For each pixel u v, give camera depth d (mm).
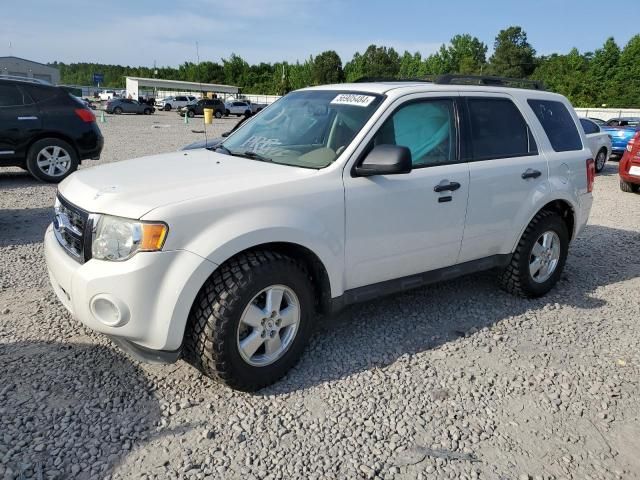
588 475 2668
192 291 2836
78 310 2885
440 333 4105
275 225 3039
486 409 3162
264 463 2631
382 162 3334
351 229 3432
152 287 2768
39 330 3818
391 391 3293
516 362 3729
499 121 4438
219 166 3520
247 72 99875
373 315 4367
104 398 3055
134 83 63156
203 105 43875
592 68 71188
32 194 8469
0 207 7520
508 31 97375
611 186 12109
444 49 96938
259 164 3564
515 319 4430
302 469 2604
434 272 4086
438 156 3959
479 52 100062
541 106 4871
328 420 2988
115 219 2822
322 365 3555
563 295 5055
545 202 4613
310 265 3438
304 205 3201
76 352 3533
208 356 2977
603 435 2986
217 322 2926
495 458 2754
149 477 2498
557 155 4805
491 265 4477
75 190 3213
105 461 2580
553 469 2697
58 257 3072
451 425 3000
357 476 2580
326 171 3354
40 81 9445
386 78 4660
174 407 3010
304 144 3777
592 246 6840
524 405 3225
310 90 4438
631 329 4352
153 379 3270
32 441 2678
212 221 2896
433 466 2674
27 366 3342
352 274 3545
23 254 5523
